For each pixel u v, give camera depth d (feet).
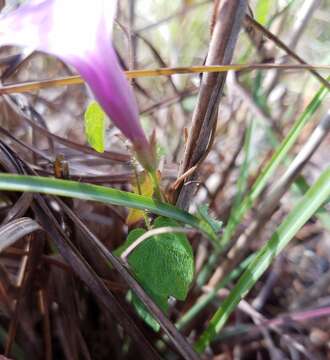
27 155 0.39
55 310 0.37
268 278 0.44
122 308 0.30
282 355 0.40
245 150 0.38
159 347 0.34
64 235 0.29
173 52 0.47
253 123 0.38
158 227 0.29
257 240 0.44
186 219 0.29
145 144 0.20
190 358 0.28
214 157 0.45
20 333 0.35
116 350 0.36
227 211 0.42
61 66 0.47
